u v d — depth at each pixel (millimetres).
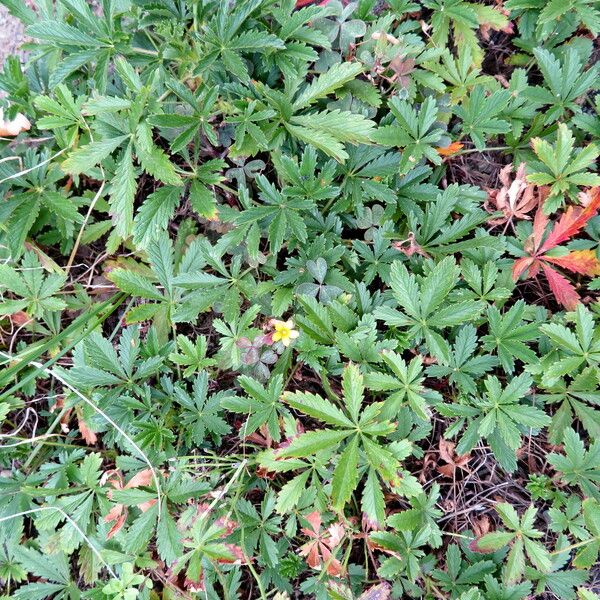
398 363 307
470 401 330
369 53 332
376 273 344
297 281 332
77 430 363
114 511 322
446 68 344
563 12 332
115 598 312
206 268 356
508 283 337
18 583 364
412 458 352
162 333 347
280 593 322
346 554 325
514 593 313
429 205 343
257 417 319
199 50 329
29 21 336
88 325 359
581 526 316
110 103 304
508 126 334
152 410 337
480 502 348
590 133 349
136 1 320
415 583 334
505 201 344
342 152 310
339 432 300
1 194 349
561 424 324
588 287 330
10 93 340
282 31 322
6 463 359
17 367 327
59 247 377
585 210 323
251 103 316
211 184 351
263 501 331
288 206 322
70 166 307
